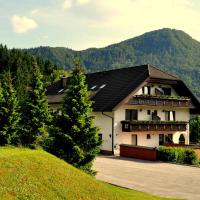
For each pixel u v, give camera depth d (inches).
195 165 1391.5
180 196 887.1
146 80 1689.2
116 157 1541.6
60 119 916.0
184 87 1919.3
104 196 650.2
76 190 619.8
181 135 1945.1
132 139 1718.8
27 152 676.1
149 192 912.3
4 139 1469.0
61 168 668.7
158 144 1828.2
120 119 1667.1
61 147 905.5
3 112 1477.6
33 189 562.3
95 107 1686.8
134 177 1091.3
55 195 575.2
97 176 1071.6
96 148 916.6
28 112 1577.3
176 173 1186.6
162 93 1845.5
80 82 924.6
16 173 583.8
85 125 911.7
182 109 1978.3
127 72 1860.2
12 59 3892.7
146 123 1695.4
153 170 1224.8
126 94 1620.3
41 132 1549.0
